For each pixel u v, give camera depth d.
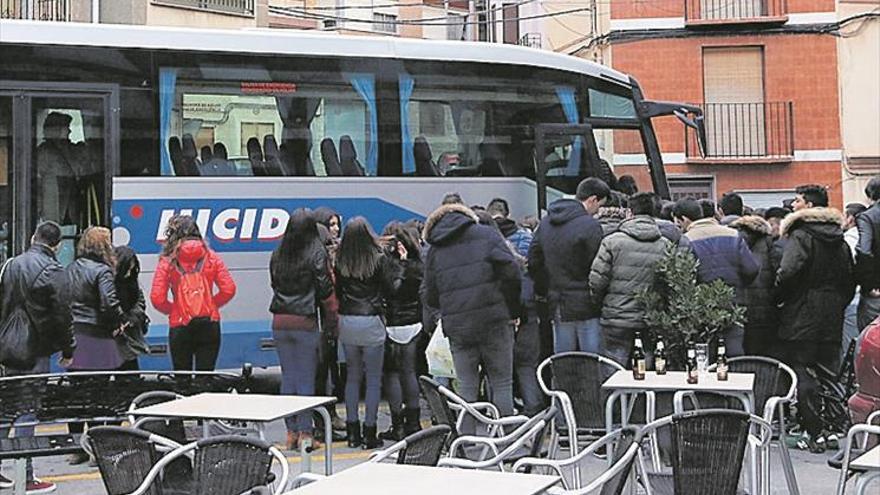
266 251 11.29
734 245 9.13
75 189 10.73
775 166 24.69
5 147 10.53
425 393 6.75
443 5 40.88
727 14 24.92
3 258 10.45
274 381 13.10
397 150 11.77
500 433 6.93
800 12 24.77
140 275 10.83
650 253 8.65
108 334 9.01
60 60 10.73
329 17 32.12
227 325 11.13
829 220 8.97
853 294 9.34
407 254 9.42
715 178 24.73
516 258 8.59
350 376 9.44
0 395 7.38
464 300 8.34
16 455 6.93
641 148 13.22
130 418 6.57
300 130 11.48
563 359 7.88
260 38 11.43
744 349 9.46
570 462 5.50
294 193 11.40
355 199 11.60
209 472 5.01
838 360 9.25
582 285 9.08
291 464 8.78
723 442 5.38
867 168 24.69
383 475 4.67
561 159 12.42
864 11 24.69
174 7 20.77
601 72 12.89
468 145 12.07
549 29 27.12
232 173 11.21
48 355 8.39
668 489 6.02
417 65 11.95
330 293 9.02
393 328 9.45
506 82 12.28
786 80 24.80
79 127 10.79
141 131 10.93
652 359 8.72
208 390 7.75
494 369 8.46
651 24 25.03
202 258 9.52
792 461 8.85
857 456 5.82
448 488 4.44
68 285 8.91
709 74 24.98
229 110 11.27
